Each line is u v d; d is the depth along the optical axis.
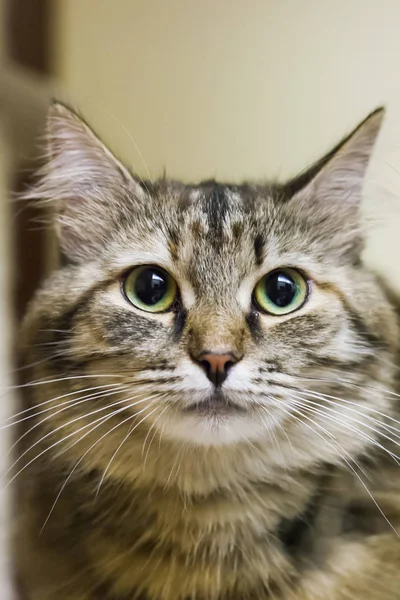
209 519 0.27
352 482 0.27
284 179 0.33
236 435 0.26
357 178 0.29
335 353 0.27
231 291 0.27
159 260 0.27
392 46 0.32
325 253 0.28
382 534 0.27
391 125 0.31
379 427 0.28
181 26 0.33
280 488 0.27
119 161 0.28
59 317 0.28
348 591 0.26
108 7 0.34
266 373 0.26
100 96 0.34
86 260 0.28
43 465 0.29
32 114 0.32
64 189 0.29
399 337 0.29
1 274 0.33
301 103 0.33
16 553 0.29
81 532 0.28
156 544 0.27
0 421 0.30
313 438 0.27
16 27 0.33
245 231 0.27
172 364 0.26
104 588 0.27
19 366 0.30
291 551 0.27
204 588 0.27
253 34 0.33
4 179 0.33
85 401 0.27
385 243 0.31
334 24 0.32
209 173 0.34
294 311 0.27
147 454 0.27
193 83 0.34
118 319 0.27
